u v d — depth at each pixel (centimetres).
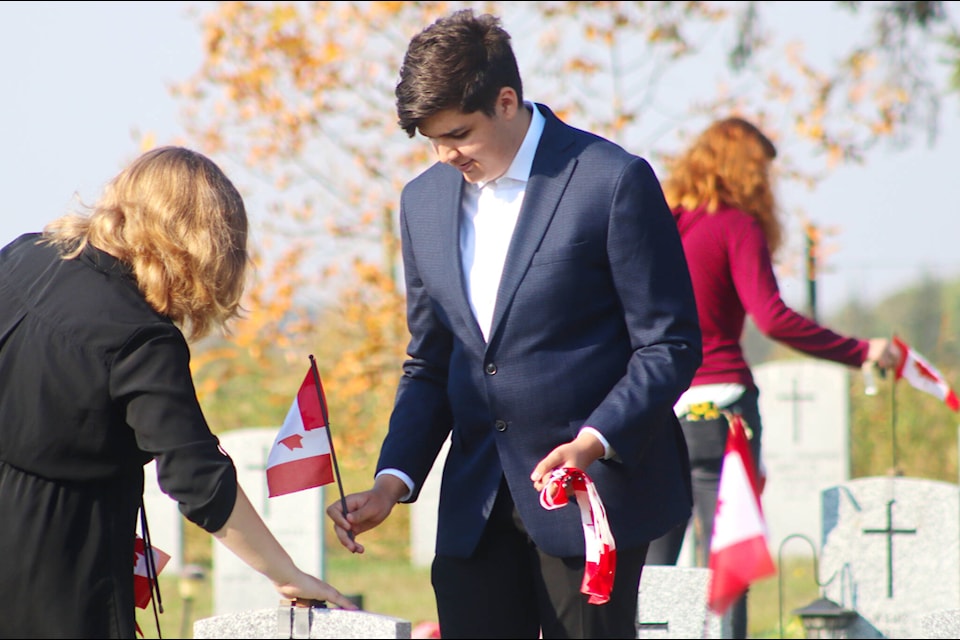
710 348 1647
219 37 3700
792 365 3222
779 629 2156
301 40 3703
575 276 1035
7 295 1001
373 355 3744
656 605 1620
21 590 954
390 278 3725
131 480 1002
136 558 1091
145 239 984
